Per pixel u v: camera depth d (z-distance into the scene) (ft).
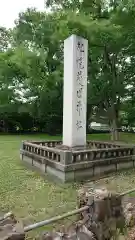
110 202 7.91
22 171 21.52
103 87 44.29
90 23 30.91
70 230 7.45
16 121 73.15
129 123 50.70
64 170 18.11
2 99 61.36
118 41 37.50
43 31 43.83
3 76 56.90
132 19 31.63
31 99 62.13
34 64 45.50
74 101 23.25
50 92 54.08
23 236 5.48
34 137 57.47
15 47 50.31
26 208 13.09
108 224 7.68
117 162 22.09
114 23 32.24
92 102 46.65
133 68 44.06
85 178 19.29
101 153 21.30
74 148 22.56
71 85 23.27
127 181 18.67
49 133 70.18
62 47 47.57
